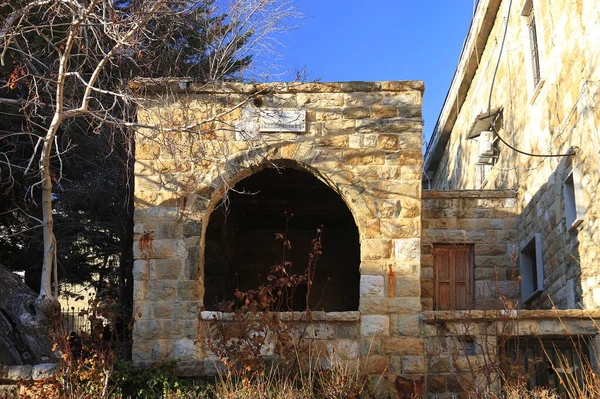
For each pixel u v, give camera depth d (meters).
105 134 17.17
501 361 12.02
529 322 12.57
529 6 17.50
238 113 13.85
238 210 19.78
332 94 13.91
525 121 17.48
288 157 13.66
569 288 14.22
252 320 12.52
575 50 14.16
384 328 12.90
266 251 20.72
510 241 17.61
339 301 20.45
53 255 13.13
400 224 13.38
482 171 22.08
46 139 12.38
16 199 19.53
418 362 12.70
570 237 14.20
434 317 12.84
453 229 17.64
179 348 12.93
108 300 13.56
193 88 13.94
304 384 11.80
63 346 12.37
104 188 19.08
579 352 12.31
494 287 17.34
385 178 13.59
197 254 13.38
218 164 13.44
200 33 16.92
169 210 13.55
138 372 12.40
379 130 13.77
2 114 17.69
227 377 11.94
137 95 13.83
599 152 12.81
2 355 14.60
